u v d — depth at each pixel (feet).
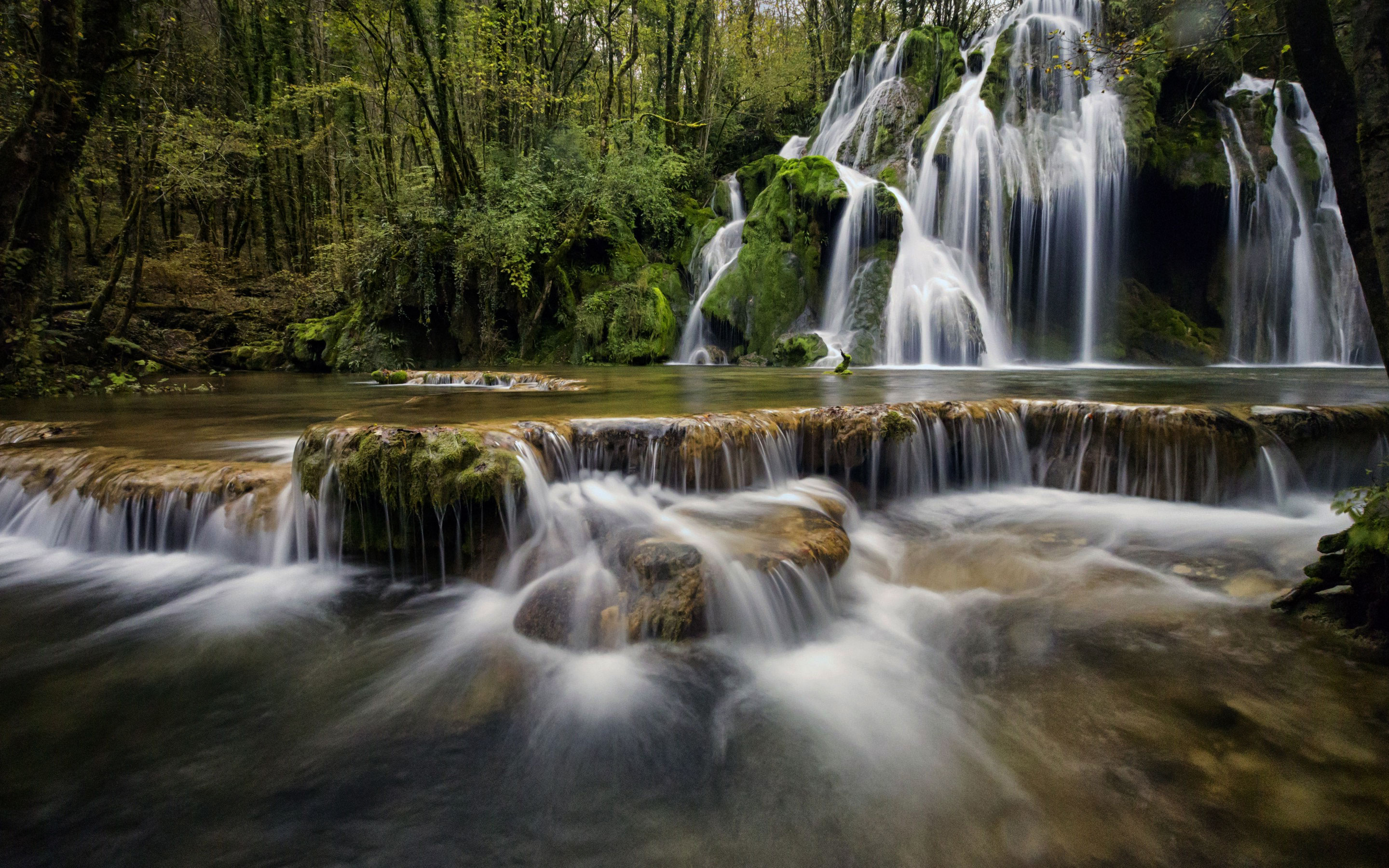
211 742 8.02
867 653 10.31
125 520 13.56
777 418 16.66
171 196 53.47
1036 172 51.62
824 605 11.17
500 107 56.95
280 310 61.36
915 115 61.72
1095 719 8.33
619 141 60.18
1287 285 53.83
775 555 10.89
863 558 13.79
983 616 11.38
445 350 53.67
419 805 6.98
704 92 79.05
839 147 66.13
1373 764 7.23
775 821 6.81
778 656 10.16
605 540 11.93
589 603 10.39
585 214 55.21
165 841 6.42
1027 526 15.51
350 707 8.74
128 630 10.77
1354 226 9.13
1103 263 53.88
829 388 26.07
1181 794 6.91
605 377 33.94
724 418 15.78
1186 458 16.30
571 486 13.92
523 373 36.42
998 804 6.94
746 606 10.32
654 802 7.08
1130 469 17.01
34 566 13.10
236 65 64.85
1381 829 6.29
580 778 7.46
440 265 51.19
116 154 42.50
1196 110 54.44
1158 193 53.42
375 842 6.46
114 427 19.86
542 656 9.95
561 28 65.67
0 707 8.64
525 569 11.91
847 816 6.85
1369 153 8.52
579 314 52.06
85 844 6.36
